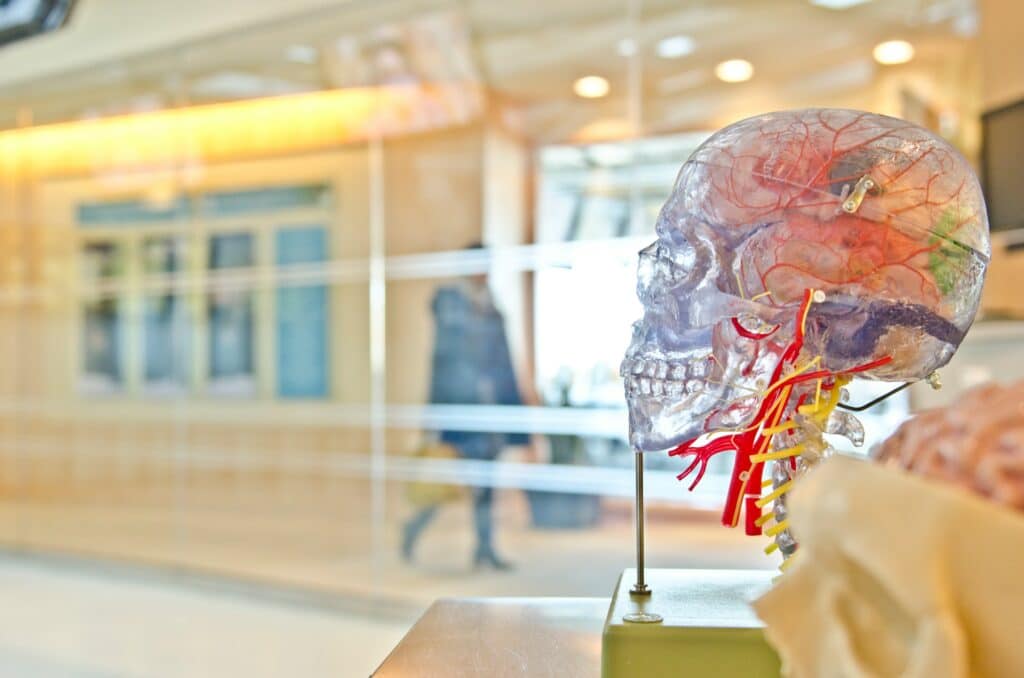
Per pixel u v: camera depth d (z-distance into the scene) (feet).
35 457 21.54
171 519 19.44
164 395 19.86
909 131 2.03
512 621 2.61
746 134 2.06
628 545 13.89
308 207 18.08
